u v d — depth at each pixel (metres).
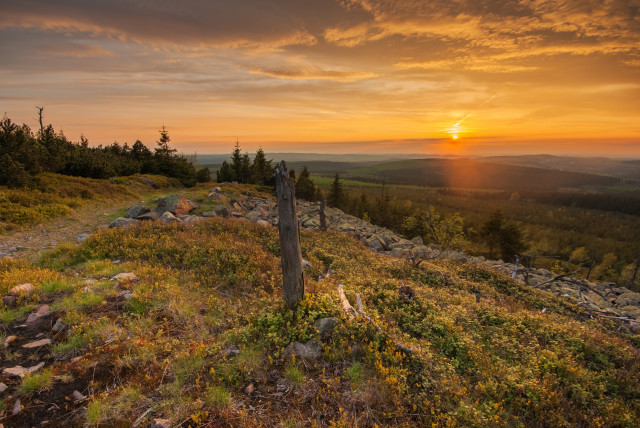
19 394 4.97
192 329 7.14
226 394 5.12
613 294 23.67
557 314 12.55
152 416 4.72
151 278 9.80
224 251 12.77
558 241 118.94
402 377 5.75
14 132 27.38
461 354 7.21
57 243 15.98
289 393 5.41
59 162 31.94
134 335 6.66
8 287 8.45
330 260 16.38
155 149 50.84
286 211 7.39
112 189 30.41
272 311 7.71
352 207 84.81
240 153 73.00
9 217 18.22
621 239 133.62
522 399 5.70
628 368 7.52
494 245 60.84
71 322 6.91
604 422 5.50
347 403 5.24
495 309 10.63
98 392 5.12
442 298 11.23
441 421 5.01
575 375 6.64
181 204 24.62
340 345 6.60
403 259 17.89
